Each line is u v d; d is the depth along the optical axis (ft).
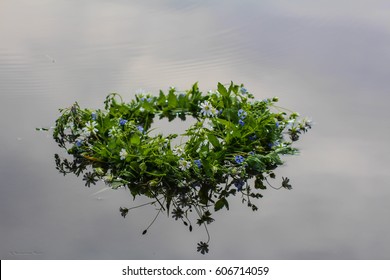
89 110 13.97
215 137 12.34
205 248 9.77
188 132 13.14
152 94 15.98
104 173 12.06
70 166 12.41
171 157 11.66
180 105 15.25
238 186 11.66
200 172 11.79
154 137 12.60
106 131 13.11
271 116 13.58
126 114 14.42
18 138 13.65
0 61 18.44
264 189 11.60
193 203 11.13
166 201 11.17
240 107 14.26
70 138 13.67
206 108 13.80
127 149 12.05
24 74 17.47
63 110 14.46
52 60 18.60
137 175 11.78
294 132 13.87
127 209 10.89
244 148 12.59
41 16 22.68
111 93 14.57
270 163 12.59
